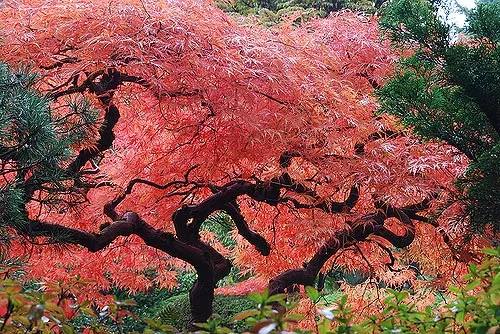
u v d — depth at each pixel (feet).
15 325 4.72
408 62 8.79
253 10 26.84
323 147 11.41
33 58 9.81
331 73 12.47
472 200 7.95
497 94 8.09
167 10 9.90
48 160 7.31
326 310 3.95
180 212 12.06
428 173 11.89
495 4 8.39
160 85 9.77
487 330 3.71
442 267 15.20
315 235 11.77
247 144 10.52
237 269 25.84
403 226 12.87
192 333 4.06
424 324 4.32
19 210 7.34
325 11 26.94
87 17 9.78
